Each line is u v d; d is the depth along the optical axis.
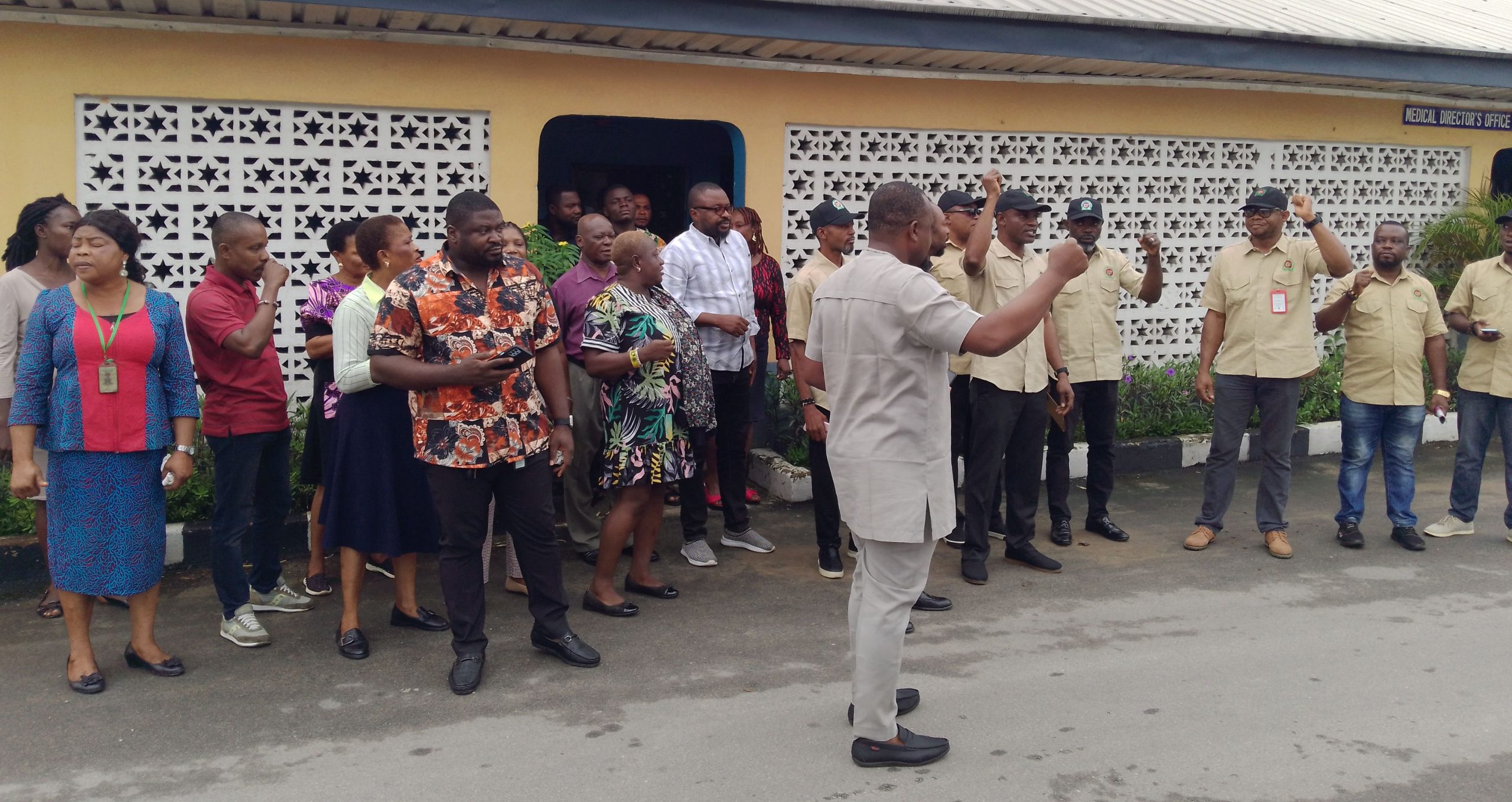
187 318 4.70
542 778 3.73
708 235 6.23
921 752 3.85
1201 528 6.48
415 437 4.39
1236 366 6.32
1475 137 10.04
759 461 7.61
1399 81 8.76
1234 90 8.98
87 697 4.30
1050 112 8.47
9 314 4.82
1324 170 9.54
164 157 6.34
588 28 6.60
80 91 6.08
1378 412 6.41
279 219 6.62
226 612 4.86
